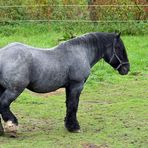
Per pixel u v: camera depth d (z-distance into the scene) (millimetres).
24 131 10703
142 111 12719
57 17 24859
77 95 10477
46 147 9414
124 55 10945
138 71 18234
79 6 24750
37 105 13562
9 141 9805
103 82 16766
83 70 10461
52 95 14977
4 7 24656
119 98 14547
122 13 24297
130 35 24047
